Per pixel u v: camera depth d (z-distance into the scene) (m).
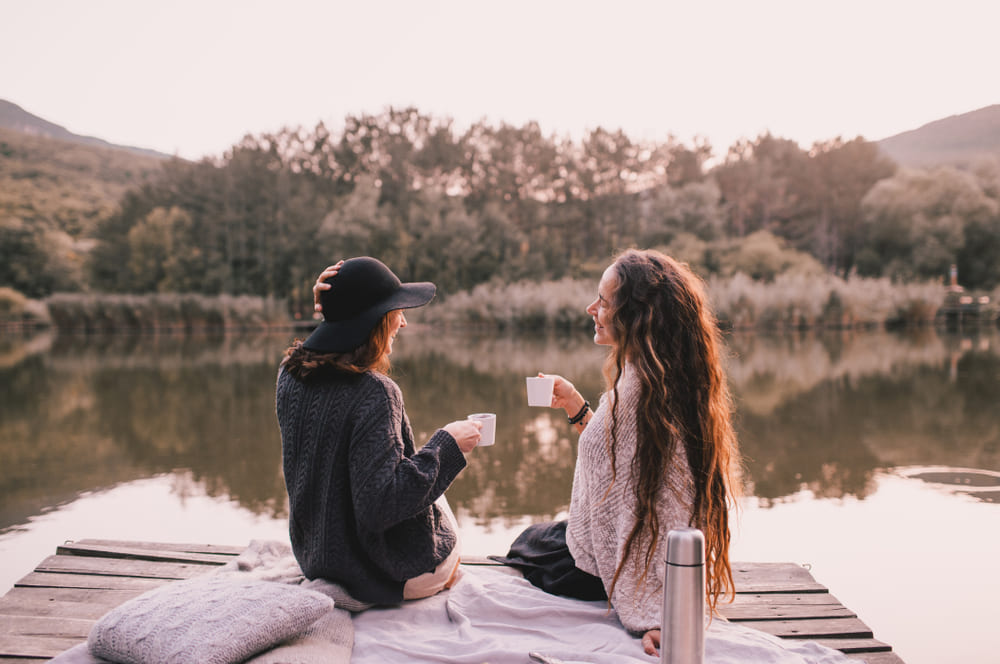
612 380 1.99
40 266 41.25
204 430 8.23
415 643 1.79
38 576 2.62
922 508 5.01
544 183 44.47
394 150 43.84
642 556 1.85
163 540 4.45
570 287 28.69
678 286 1.89
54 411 9.57
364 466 1.72
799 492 5.45
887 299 26.23
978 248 37.91
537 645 1.79
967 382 11.79
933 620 3.24
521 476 6.02
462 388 11.51
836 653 1.87
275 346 22.02
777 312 25.11
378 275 1.91
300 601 1.71
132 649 1.59
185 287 38.81
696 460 1.84
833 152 45.31
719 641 1.81
